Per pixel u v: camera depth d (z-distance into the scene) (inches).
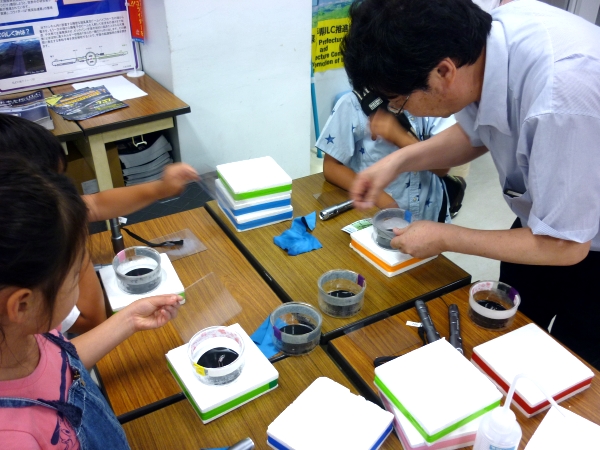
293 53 98.0
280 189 54.0
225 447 32.4
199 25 85.7
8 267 18.9
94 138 75.9
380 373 34.6
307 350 39.9
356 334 41.4
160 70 91.1
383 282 47.2
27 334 22.8
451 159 54.6
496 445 28.8
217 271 48.9
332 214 56.5
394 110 41.8
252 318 43.2
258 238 53.4
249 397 35.5
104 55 92.8
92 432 28.1
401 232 46.5
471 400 32.6
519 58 37.5
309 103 106.0
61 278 21.4
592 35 36.6
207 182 66.1
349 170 63.8
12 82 86.7
